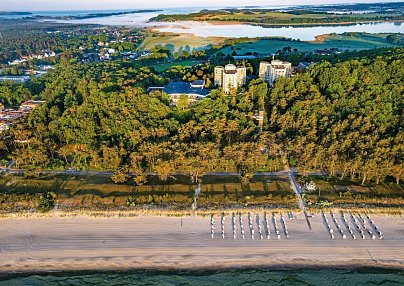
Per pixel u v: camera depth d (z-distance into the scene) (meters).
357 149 137.75
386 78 179.88
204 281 97.12
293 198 127.50
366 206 122.88
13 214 122.31
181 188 134.12
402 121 151.38
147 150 144.38
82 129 164.00
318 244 108.50
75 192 132.88
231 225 116.75
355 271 100.00
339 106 165.50
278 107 177.38
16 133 163.50
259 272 99.75
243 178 136.25
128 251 106.69
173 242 110.00
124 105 179.75
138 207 123.56
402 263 102.19
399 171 127.62
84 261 103.44
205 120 163.50
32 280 98.00
